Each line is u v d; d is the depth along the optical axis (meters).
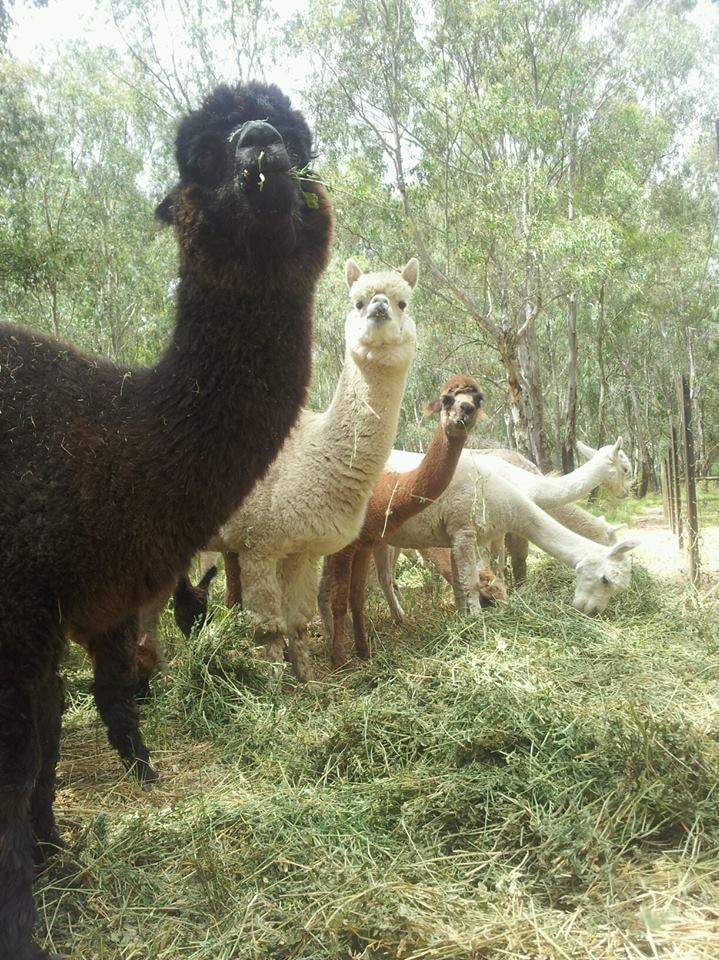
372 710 4.14
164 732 4.62
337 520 5.29
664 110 28.70
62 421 2.76
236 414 2.88
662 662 5.02
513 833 3.19
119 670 3.86
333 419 5.30
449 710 4.06
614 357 36.38
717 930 2.58
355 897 2.72
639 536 12.66
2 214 12.24
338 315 23.53
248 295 2.89
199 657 5.05
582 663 4.92
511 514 6.98
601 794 3.35
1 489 2.62
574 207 22.48
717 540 11.30
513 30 22.17
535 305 21.52
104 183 22.89
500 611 6.16
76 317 19.91
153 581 2.85
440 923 2.61
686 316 31.69
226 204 2.84
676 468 11.23
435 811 3.39
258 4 20.48
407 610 7.94
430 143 21.16
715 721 3.91
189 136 3.02
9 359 2.84
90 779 4.05
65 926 2.75
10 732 2.50
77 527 2.63
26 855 2.46
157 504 2.77
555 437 38.31
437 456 5.77
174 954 2.59
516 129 18.08
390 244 20.56
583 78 24.30
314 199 3.05
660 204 29.12
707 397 36.25
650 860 2.98
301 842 3.14
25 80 17.58
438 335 23.38
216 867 2.93
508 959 2.49
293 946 2.58
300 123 3.19
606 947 2.52
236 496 2.94
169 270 22.70
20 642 2.56
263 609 5.34
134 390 2.92
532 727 3.78
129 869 2.99
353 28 20.39
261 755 4.16
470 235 20.38
